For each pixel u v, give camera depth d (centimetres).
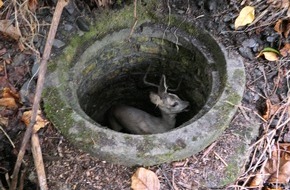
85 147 165
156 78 235
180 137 167
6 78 188
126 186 165
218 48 195
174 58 216
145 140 165
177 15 202
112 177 167
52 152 171
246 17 197
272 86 195
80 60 194
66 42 192
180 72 221
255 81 195
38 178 163
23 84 186
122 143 164
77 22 196
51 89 178
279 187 179
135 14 193
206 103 181
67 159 169
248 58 200
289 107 189
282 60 201
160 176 167
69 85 184
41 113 176
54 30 119
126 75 231
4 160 178
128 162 167
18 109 181
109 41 203
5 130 178
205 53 198
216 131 169
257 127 183
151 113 248
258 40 204
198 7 204
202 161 171
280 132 186
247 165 178
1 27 194
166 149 164
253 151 179
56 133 173
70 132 168
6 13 199
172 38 205
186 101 218
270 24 204
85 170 167
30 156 173
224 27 202
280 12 199
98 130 168
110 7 198
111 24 200
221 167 170
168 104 202
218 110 174
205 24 201
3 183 176
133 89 242
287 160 181
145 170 163
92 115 231
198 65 205
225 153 173
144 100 249
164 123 212
